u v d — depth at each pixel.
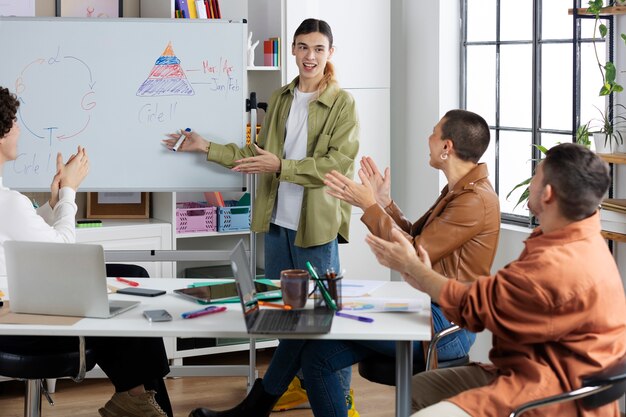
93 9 5.00
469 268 3.34
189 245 5.36
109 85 4.40
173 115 4.45
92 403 4.49
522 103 4.92
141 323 2.84
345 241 4.42
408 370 2.86
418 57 5.39
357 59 5.31
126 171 4.43
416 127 5.43
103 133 4.41
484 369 2.99
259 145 4.50
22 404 4.49
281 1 5.04
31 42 4.35
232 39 4.45
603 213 3.83
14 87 4.35
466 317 2.65
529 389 2.55
